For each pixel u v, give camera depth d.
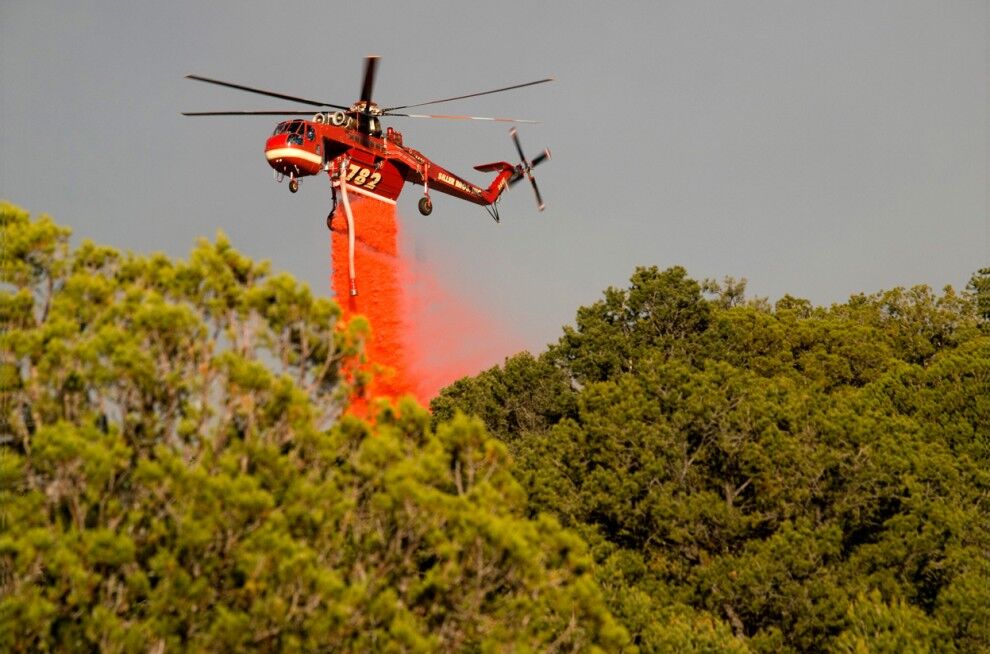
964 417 180.62
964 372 186.38
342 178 172.25
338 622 75.38
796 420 157.50
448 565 81.62
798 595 136.25
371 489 86.19
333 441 86.06
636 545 153.00
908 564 142.62
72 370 80.69
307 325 91.38
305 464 85.19
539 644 87.19
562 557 88.62
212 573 78.00
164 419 83.81
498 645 80.44
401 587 83.94
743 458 151.62
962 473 161.12
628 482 151.25
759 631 136.38
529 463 165.50
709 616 132.75
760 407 156.12
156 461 80.62
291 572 75.38
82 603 73.00
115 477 79.25
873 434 156.50
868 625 129.12
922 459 153.75
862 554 143.62
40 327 84.38
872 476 147.88
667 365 170.75
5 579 73.06
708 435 157.38
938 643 127.31
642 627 122.88
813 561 139.25
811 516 148.00
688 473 155.25
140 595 77.00
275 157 163.12
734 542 148.12
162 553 75.56
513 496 89.44
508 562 82.44
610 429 158.50
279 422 85.31
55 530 75.31
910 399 185.12
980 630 130.38
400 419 90.88
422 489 82.56
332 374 92.31
